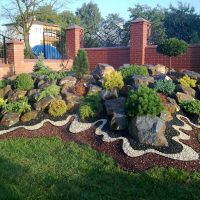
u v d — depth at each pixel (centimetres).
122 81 995
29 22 2262
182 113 855
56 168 605
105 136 745
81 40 1744
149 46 1452
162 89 938
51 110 904
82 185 534
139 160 628
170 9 2888
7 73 1401
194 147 682
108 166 614
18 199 474
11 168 600
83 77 1124
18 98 1053
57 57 1894
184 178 562
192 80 1029
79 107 912
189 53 1359
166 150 652
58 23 3142
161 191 520
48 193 496
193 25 2612
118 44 1892
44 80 1141
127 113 752
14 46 1426
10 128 877
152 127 688
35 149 720
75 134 797
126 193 507
